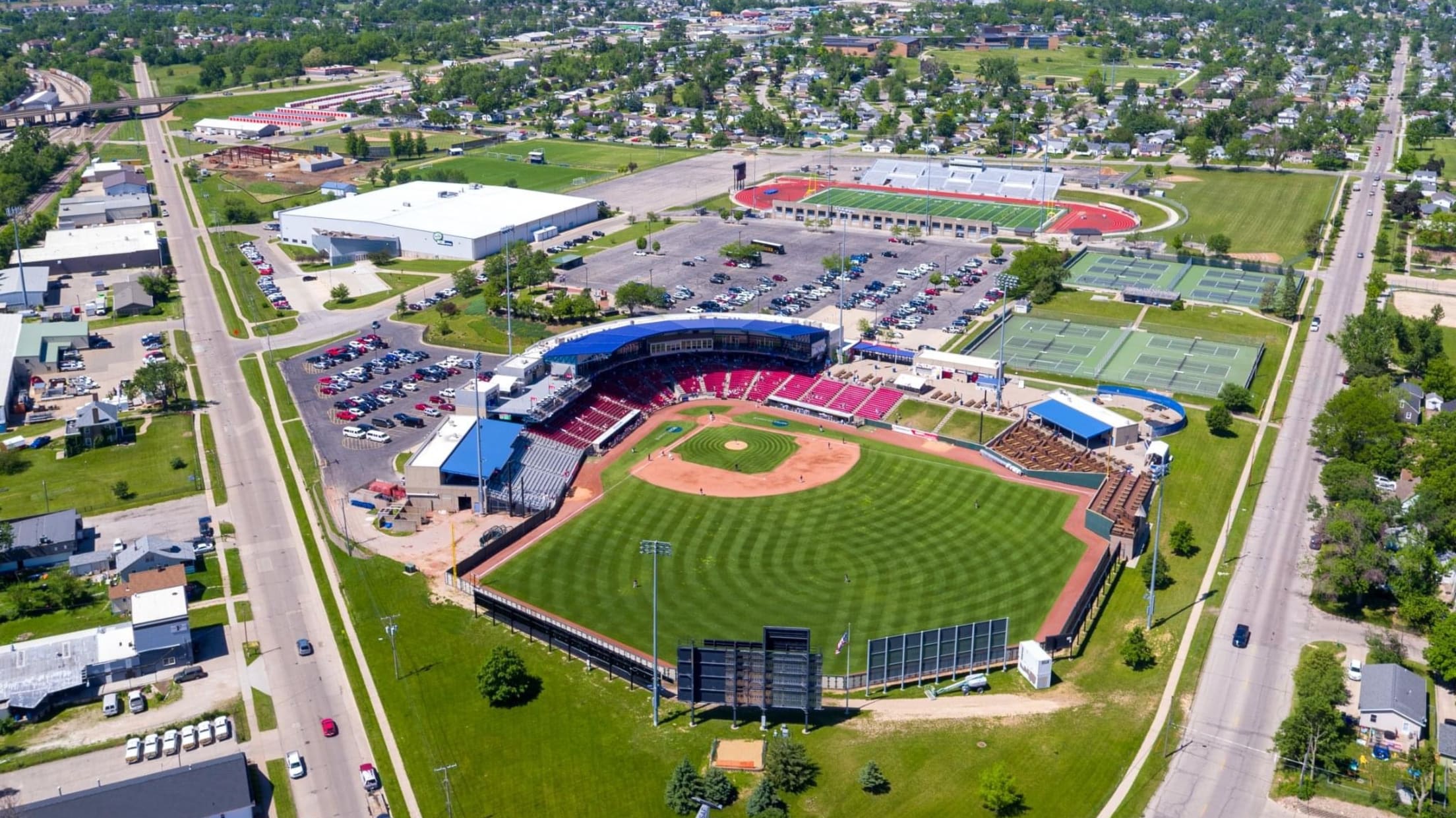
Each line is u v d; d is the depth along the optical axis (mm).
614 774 157000
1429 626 188625
